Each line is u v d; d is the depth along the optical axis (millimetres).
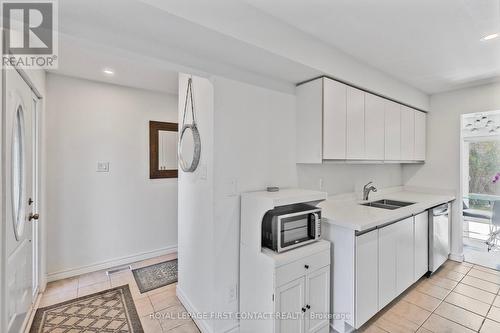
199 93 1956
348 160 2254
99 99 2816
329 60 1969
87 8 1143
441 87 3066
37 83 2066
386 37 1844
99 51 1340
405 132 3025
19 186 1707
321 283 1790
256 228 1691
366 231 1892
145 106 3141
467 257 3375
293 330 1625
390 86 2656
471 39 1867
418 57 2188
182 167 2225
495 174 3869
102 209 2871
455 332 1907
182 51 1577
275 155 2127
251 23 1480
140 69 2381
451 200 3141
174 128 3381
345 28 1722
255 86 1972
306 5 1467
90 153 2775
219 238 1800
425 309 2193
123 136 2988
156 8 1146
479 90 3002
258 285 1672
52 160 2545
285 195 1756
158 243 3301
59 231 2609
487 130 3664
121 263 3010
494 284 2627
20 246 1714
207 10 1305
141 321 2006
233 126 1856
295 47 1722
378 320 2049
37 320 1980
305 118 2178
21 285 1738
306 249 1716
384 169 3420
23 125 1746
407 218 2367
